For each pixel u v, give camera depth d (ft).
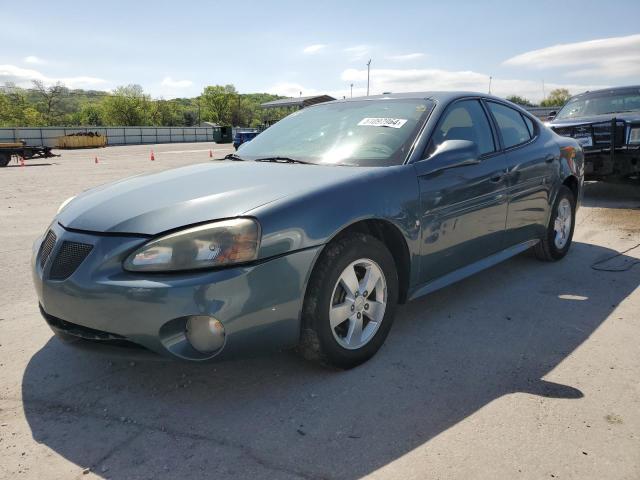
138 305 7.27
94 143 150.51
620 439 6.99
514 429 7.25
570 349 9.75
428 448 6.86
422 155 10.12
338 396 8.17
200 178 9.25
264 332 7.72
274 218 7.68
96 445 7.04
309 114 12.77
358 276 9.12
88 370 9.15
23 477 6.40
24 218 24.81
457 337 10.34
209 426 7.43
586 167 24.88
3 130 151.64
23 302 12.68
